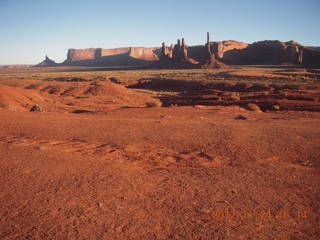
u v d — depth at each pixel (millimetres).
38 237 4070
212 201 5309
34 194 5578
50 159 7988
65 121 14594
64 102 32688
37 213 4785
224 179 6590
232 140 10547
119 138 11062
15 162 7660
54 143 10125
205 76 83750
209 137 11094
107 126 13328
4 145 9523
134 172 7051
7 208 4977
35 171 6961
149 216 4699
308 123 14484
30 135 11469
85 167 7344
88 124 13820
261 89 49469
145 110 21156
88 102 33406
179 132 11992
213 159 8398
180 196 5539
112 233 4176
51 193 5633
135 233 4180
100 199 5355
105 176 6672
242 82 57375
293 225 4426
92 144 10156
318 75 73812
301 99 32875
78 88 45781
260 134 11453
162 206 5082
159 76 91500
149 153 9047
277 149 9430
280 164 7949
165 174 6945
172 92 56125
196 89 59094
